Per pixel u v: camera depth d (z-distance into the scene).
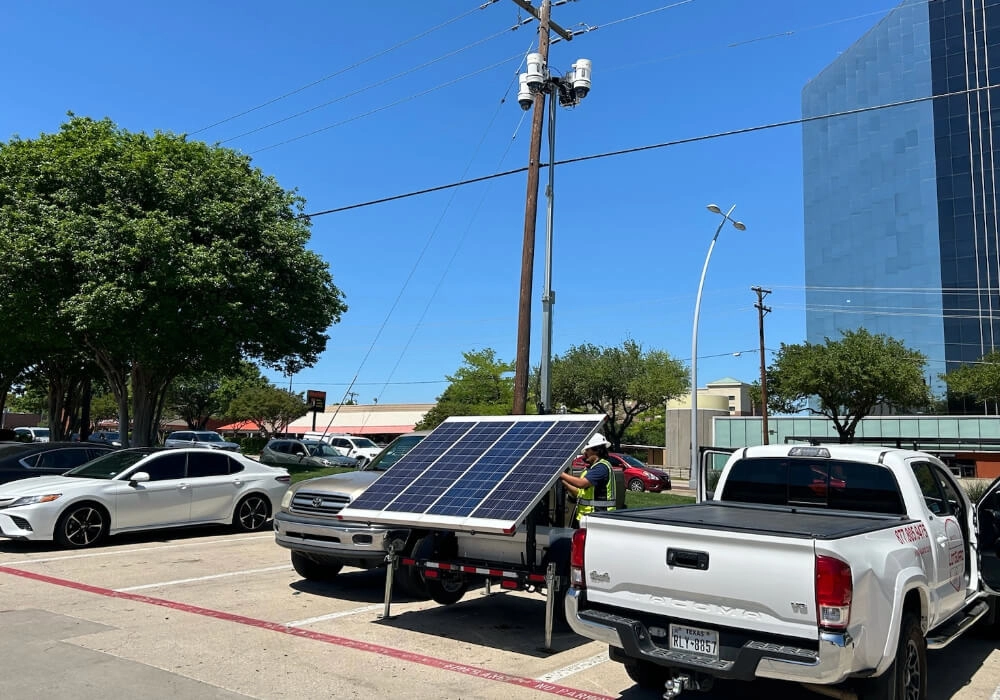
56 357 27.67
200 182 22.55
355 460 32.91
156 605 8.48
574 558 5.63
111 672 6.06
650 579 5.20
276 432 67.38
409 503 7.40
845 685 5.00
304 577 10.18
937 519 6.35
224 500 13.73
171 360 23.61
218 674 6.11
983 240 71.88
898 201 77.81
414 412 71.56
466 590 9.01
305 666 6.40
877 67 81.31
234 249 22.30
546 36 15.80
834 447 6.69
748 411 85.38
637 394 47.44
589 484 8.04
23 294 20.61
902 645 5.20
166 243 20.27
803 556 4.59
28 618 7.73
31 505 11.68
